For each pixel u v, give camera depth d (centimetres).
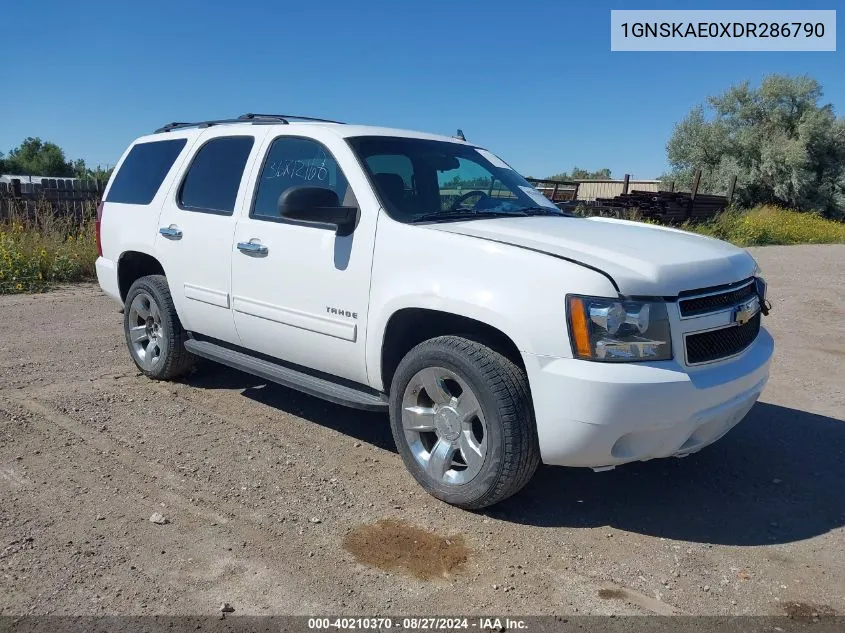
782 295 1079
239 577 318
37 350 690
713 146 3594
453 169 481
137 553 335
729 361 374
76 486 402
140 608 294
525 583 321
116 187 622
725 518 389
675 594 316
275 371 475
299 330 450
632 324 335
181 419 510
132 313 594
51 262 1135
